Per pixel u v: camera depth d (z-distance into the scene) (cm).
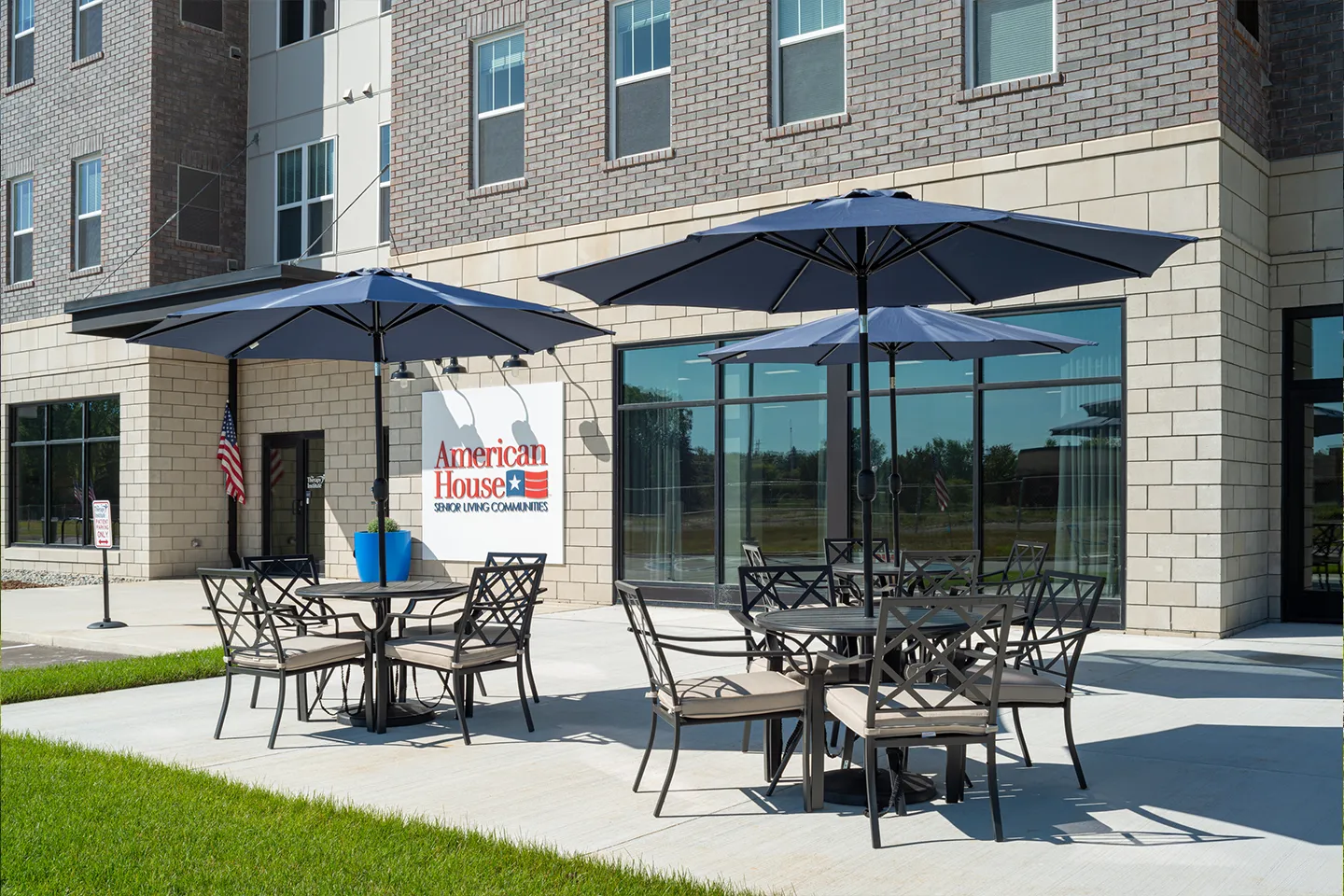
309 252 1941
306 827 497
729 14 1319
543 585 1455
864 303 594
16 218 2188
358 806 536
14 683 853
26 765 611
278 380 1942
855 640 678
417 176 1596
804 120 1274
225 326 798
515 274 1487
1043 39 1141
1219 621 1033
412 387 1608
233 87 2031
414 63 1602
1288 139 1165
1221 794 546
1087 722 704
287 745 677
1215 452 1035
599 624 1207
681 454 1361
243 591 697
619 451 1403
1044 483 1132
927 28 1192
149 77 1919
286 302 700
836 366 1252
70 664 980
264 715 766
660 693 553
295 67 1978
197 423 1945
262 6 2033
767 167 1289
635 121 1405
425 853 459
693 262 610
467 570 1534
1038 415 1138
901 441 1212
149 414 1877
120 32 1975
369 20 1870
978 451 1163
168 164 1938
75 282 2045
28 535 2128
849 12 1241
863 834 491
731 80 1316
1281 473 1155
